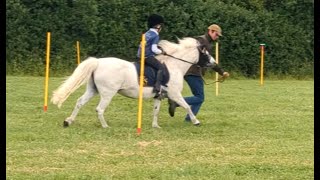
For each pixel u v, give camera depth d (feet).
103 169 30.53
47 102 53.93
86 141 37.17
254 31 103.09
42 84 73.56
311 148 36.63
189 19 98.89
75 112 42.01
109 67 40.73
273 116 50.31
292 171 30.94
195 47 42.83
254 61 103.40
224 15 101.19
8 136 37.81
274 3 106.73
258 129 43.42
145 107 54.19
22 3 92.58
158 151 34.88
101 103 41.06
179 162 32.45
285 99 64.08
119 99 59.21
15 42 91.76
